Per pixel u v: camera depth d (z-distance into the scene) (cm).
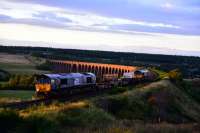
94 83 6097
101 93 5412
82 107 4012
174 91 7912
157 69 14112
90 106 4166
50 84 4891
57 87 4994
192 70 18025
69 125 3494
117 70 14450
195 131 3866
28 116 3281
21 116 3228
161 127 3819
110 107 4822
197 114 7356
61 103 4119
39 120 3259
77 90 5597
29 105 3859
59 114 3544
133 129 3541
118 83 7106
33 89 6156
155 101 6181
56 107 3828
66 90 5250
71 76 5425
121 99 5219
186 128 3962
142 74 8338
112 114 4616
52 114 3519
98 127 3481
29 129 3131
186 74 15675
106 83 6625
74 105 3962
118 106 5009
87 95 5047
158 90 7050
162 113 5866
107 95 5284
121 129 3416
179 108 6881
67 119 3534
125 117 4772
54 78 4962
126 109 5056
